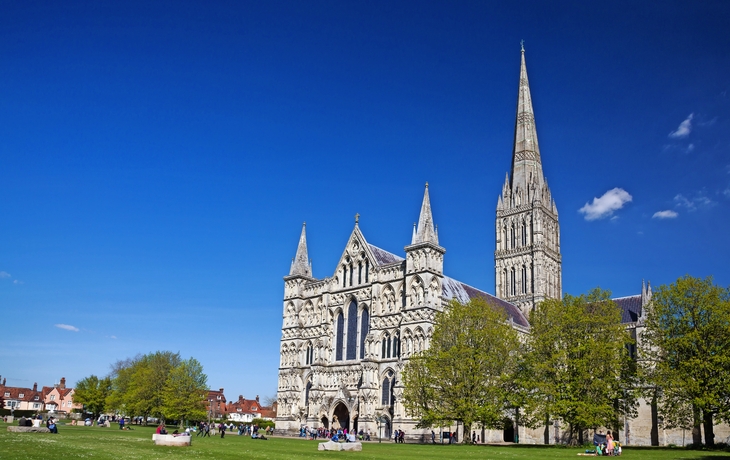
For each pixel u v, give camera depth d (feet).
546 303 309.83
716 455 213.05
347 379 393.29
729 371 259.19
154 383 485.15
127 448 175.22
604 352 277.23
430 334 355.15
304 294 444.55
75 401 636.48
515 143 570.46
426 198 381.81
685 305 282.15
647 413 373.20
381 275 393.29
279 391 431.43
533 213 530.68
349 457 170.30
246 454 169.17
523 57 595.06
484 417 278.67
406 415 341.21
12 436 211.82
